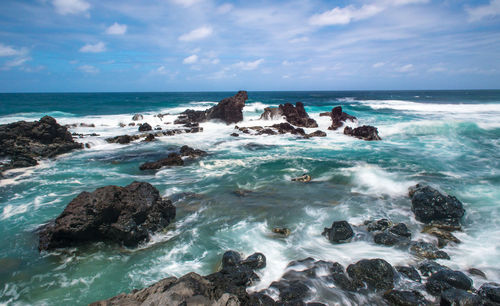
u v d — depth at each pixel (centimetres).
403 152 1800
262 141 2236
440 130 2423
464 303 523
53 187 1205
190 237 823
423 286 605
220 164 1563
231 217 940
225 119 3148
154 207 884
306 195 1117
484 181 1213
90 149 1961
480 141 2066
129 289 614
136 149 1964
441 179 1242
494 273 652
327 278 629
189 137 2405
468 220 903
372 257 716
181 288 476
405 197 1091
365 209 994
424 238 812
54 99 8388
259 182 1267
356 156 1709
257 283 622
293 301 554
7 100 7681
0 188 1185
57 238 758
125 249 770
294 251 747
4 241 796
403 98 7938
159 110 4694
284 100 7419
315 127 2867
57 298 589
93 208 783
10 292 607
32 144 1745
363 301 571
